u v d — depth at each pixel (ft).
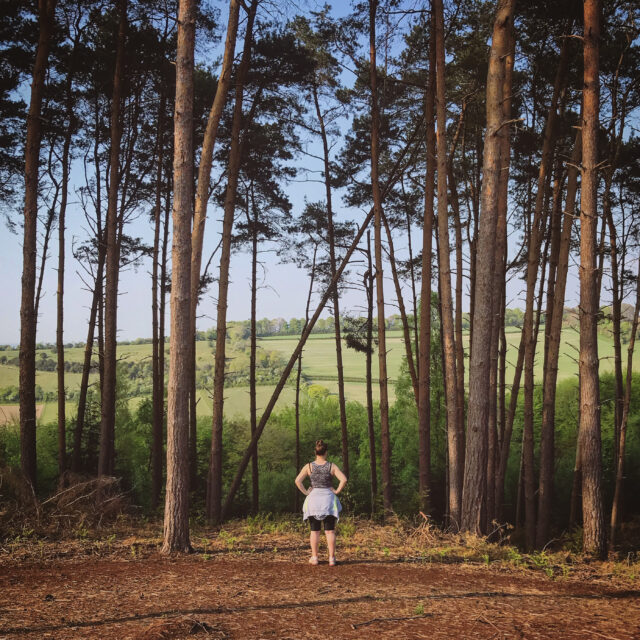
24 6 54.80
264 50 61.57
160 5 58.59
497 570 27.91
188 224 30.78
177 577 23.97
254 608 19.30
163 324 75.77
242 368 265.34
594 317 39.91
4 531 32.27
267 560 28.37
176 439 30.22
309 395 222.28
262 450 134.00
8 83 56.18
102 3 59.52
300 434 152.15
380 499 68.44
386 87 72.38
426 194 55.77
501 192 51.98
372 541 34.68
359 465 133.39
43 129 63.98
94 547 30.27
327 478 28.37
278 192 81.00
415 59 68.33
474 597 21.44
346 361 370.53
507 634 16.51
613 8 51.19
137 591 21.36
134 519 45.14
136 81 66.80
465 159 73.67
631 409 122.62
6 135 62.54
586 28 39.04
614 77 57.88
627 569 30.40
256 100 65.51
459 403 53.52
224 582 23.21
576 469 68.28
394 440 128.67
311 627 17.22
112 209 58.13
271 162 78.84
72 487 39.19
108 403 57.88
